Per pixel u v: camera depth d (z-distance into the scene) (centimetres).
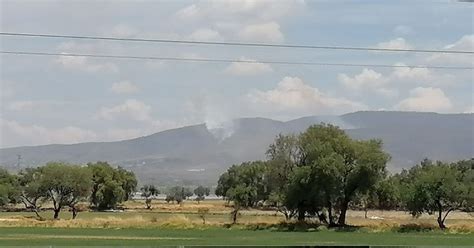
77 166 13700
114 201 16600
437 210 10762
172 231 9806
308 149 11406
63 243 7712
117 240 8162
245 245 7462
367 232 10119
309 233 9838
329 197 11006
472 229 10131
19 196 14300
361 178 11138
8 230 9825
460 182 10906
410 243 8025
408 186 11288
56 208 13088
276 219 11631
